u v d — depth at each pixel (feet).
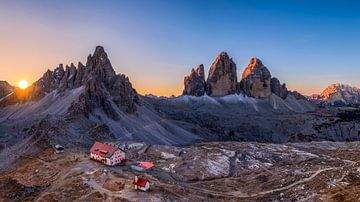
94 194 408.67
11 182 473.67
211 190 501.97
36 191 440.45
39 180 479.82
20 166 604.90
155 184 468.75
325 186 436.76
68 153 622.54
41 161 579.07
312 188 444.96
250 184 537.24
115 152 547.49
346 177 447.01
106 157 540.93
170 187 470.39
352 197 374.02
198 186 523.70
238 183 549.54
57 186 446.60
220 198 460.55
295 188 469.57
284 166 650.02
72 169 508.94
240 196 471.62
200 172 599.98
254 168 641.40
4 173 593.83
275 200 436.35
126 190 423.23
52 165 546.67
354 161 649.61
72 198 403.13
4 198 434.71
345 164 613.11
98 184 442.91
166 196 422.41
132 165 562.66
